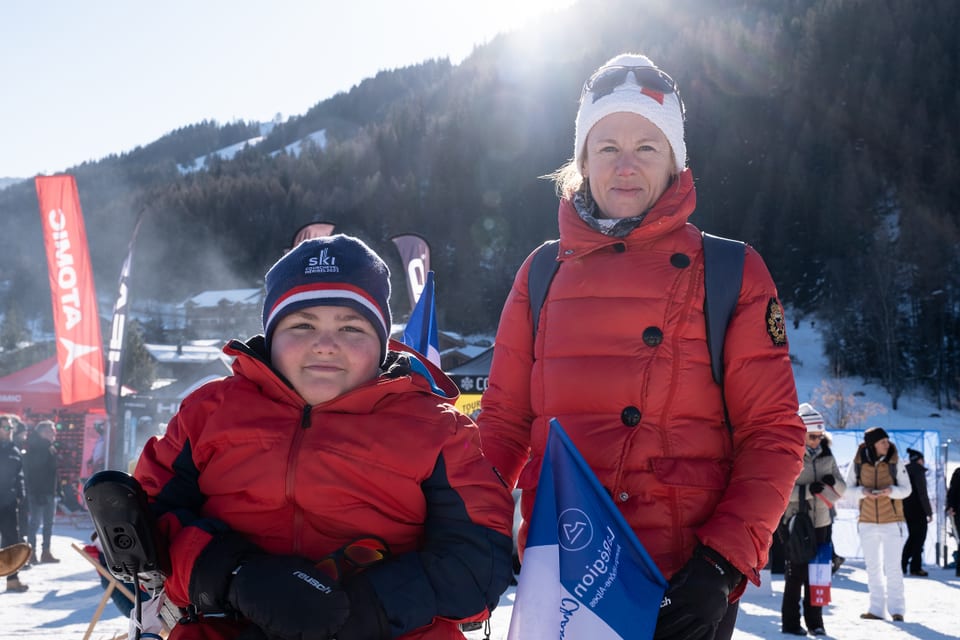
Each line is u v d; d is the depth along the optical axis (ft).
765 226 341.82
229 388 6.23
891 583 26.76
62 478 60.34
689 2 554.87
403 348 7.22
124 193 615.98
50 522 38.81
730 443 6.96
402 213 405.80
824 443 24.22
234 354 6.12
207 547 5.49
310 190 474.08
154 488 6.04
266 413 6.05
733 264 6.96
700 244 7.13
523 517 7.04
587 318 7.03
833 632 24.06
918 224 295.48
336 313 6.19
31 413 64.95
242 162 548.72
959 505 41.81
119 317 47.78
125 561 5.47
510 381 7.72
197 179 530.27
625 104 7.20
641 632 6.00
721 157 373.20
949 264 285.02
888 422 249.75
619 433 6.76
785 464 6.49
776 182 350.23
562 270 7.40
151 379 173.47
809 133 370.94
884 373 269.44
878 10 411.13
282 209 465.88
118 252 463.83
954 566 45.19
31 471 38.17
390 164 488.85
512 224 390.83
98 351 46.98
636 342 6.88
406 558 5.61
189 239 463.01
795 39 435.53
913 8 412.57
